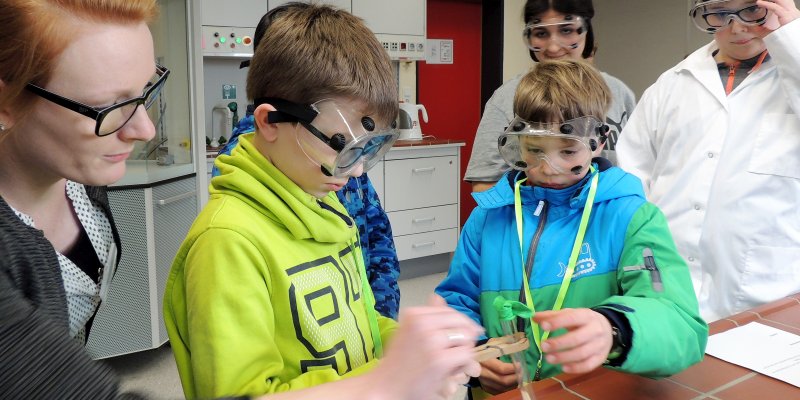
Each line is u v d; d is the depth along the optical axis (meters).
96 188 1.03
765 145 1.61
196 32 3.00
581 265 1.21
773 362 0.97
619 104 2.08
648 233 1.14
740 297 1.64
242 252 0.87
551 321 0.85
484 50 5.40
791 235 1.61
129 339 2.76
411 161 4.13
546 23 1.88
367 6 4.26
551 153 1.19
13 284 0.63
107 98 0.68
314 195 1.01
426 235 4.29
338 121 0.90
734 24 1.58
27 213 0.86
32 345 0.50
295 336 0.92
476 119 5.52
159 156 2.96
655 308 0.94
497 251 1.32
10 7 0.62
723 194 1.65
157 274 2.83
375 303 1.37
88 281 0.96
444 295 1.38
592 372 0.94
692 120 1.72
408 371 0.57
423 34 4.58
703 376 0.93
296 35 0.93
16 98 0.67
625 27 5.93
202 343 0.83
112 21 0.67
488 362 1.12
